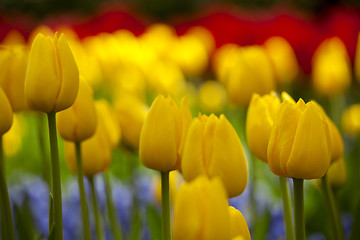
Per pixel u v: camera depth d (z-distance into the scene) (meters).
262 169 2.75
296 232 1.26
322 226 2.19
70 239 1.87
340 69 2.51
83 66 2.77
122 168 2.97
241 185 1.23
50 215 1.31
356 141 2.76
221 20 3.84
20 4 8.66
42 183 2.29
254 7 8.19
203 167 1.22
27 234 1.42
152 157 1.26
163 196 1.28
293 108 1.22
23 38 4.56
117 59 2.85
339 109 3.24
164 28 3.33
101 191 2.05
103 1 8.75
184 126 1.26
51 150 1.28
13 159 3.09
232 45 3.57
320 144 1.22
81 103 1.36
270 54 2.50
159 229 1.52
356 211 1.40
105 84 3.64
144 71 2.69
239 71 1.67
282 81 2.54
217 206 1.11
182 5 8.86
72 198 2.03
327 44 3.44
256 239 1.57
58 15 8.28
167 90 2.52
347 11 4.28
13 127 2.03
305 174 1.22
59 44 1.26
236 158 1.22
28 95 1.26
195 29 4.21
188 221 1.11
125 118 1.53
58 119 1.37
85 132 1.37
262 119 1.32
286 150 1.22
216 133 1.21
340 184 1.49
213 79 3.88
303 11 7.37
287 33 3.47
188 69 3.00
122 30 4.24
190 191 1.11
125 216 1.93
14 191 2.20
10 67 1.36
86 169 1.44
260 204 2.15
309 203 2.26
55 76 1.25
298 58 3.42
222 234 1.11
